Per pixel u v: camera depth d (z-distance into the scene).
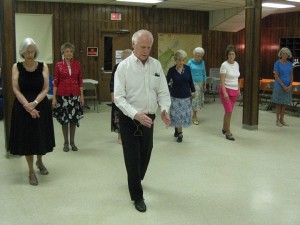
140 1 9.12
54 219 2.98
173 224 2.90
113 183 3.80
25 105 3.51
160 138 5.81
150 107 3.06
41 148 3.62
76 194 3.50
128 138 3.03
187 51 10.95
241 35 11.79
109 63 9.95
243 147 5.27
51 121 3.79
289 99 6.70
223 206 3.24
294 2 8.87
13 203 3.29
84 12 9.47
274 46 11.52
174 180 3.89
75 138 5.78
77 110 4.96
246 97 6.42
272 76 11.62
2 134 6.01
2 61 4.57
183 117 5.46
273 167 4.35
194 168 4.30
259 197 3.45
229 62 5.56
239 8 10.08
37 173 4.10
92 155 4.83
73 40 9.44
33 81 3.61
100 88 9.88
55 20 9.19
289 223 2.92
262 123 7.05
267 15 11.34
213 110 8.70
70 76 4.83
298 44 10.95
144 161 3.25
